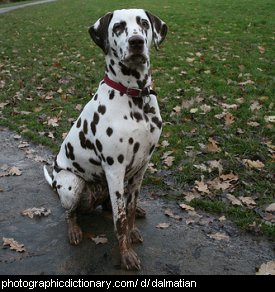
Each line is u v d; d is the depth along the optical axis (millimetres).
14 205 1795
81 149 1430
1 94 3271
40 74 3699
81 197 1524
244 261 1403
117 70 1283
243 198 1736
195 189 1830
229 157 2049
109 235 1565
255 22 5145
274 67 3408
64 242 1526
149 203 1768
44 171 1940
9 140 2484
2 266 1402
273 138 2223
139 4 7699
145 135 1328
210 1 7320
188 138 2268
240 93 2873
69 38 5273
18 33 5980
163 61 3738
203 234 1554
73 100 3000
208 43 4305
